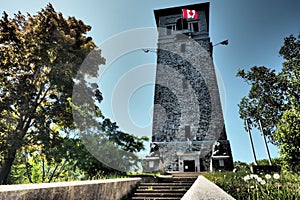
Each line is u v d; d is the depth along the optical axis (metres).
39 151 12.08
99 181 3.85
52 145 10.73
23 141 10.20
